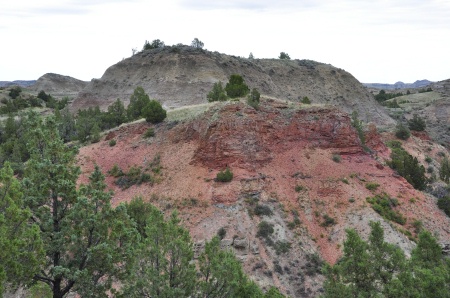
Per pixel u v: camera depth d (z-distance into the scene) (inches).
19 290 1309.1
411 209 2065.7
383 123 5231.3
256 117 2272.4
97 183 1070.4
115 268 1050.1
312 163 2206.0
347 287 1053.2
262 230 1806.1
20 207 954.7
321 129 2363.4
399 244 1763.0
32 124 1155.3
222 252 1064.8
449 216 2111.2
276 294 1121.4
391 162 2529.5
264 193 1996.8
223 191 1966.0
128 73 5295.3
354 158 2331.4
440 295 924.6
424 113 5826.8
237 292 1032.2
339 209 1971.0
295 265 1678.2
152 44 6008.9
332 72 6117.1
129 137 2657.5
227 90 3097.9
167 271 977.5
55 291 1007.0
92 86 5339.6
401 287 957.2
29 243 910.4
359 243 1094.4
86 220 996.6
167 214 1911.9
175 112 2874.0
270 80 5526.6
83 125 3061.0
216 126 2198.6
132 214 1571.1
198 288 1003.9
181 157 2281.0
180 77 4847.4
